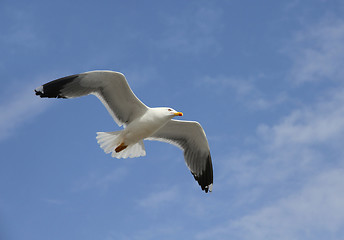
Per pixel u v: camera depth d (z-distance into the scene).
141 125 11.98
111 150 12.29
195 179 13.68
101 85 11.84
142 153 12.71
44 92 11.94
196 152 13.59
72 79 11.77
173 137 13.41
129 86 11.66
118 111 12.22
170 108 12.24
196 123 12.96
